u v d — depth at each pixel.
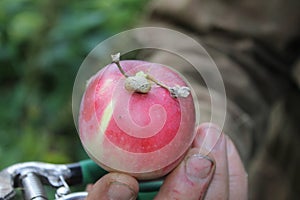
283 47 0.79
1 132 1.26
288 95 0.87
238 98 0.71
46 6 1.38
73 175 0.53
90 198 0.48
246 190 0.54
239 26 0.79
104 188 0.47
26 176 0.52
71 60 1.29
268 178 0.93
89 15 1.33
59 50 1.30
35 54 1.34
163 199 0.50
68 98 1.28
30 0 1.44
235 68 0.74
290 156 0.92
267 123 0.73
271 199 0.92
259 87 0.76
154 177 0.48
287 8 0.79
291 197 0.92
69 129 1.29
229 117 0.67
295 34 0.79
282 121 0.91
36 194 0.51
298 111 0.88
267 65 0.78
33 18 1.37
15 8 1.43
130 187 0.47
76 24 1.32
